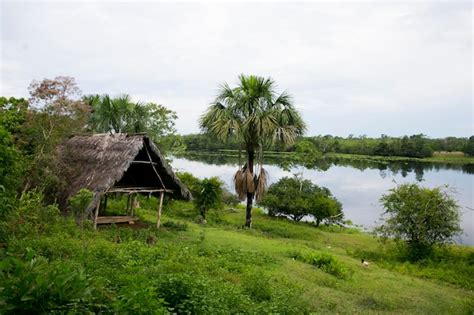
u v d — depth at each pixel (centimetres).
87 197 1296
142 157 1638
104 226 1532
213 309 592
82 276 416
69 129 1602
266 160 7788
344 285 1157
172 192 1686
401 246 1783
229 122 2006
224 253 1273
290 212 2716
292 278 1109
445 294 1235
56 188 1453
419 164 7575
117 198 2239
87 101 2481
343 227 2700
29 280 372
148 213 2061
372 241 2162
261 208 3112
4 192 827
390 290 1186
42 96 1502
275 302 754
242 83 2080
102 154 1521
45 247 834
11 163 854
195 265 980
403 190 1828
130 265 816
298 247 1661
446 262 1647
